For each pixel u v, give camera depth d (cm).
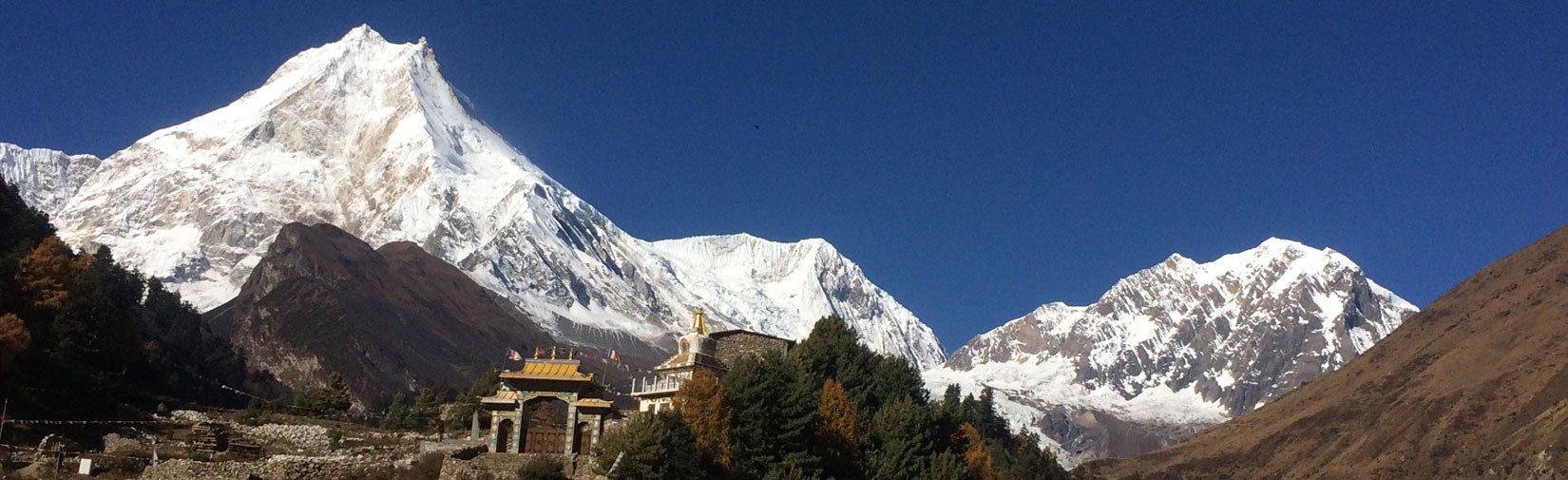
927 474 13188
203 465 10844
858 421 13312
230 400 19762
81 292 15650
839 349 15425
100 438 12794
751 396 12300
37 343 14050
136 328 17488
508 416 11850
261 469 10938
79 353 14762
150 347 18575
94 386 14338
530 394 11881
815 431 12725
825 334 15950
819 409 12975
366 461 11406
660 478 10950
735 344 15225
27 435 12262
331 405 16950
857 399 14225
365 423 16525
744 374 12544
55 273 15625
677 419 11512
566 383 11819
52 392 13638
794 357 14525
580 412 11850
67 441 12331
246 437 13200
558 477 11038
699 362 13612
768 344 15388
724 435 11869
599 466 11081
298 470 11012
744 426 12069
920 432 13762
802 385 12875
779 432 12338
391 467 11319
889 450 13188
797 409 12506
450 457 11431
